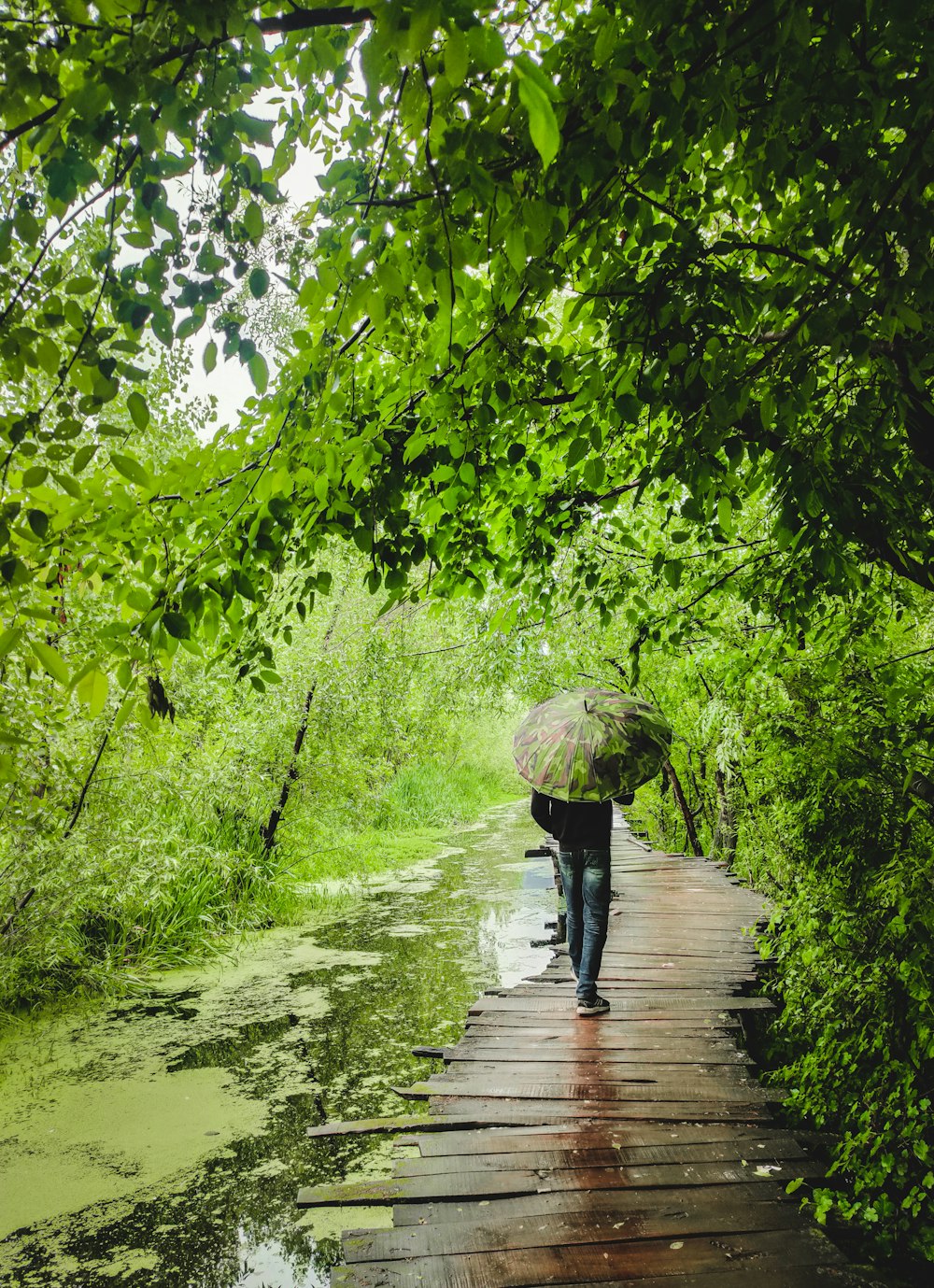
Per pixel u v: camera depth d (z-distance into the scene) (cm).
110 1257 377
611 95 167
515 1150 364
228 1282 358
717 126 202
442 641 1257
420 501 322
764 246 224
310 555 300
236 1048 620
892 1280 312
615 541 430
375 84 141
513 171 195
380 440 271
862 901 414
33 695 511
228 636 269
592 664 1120
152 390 424
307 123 230
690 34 178
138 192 172
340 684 1133
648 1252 294
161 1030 661
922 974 372
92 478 211
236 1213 409
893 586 400
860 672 445
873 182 194
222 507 250
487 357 261
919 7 155
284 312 241
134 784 780
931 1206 330
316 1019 680
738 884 927
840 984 411
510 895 1173
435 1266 288
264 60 180
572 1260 289
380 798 1349
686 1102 405
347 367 242
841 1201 328
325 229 210
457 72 127
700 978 593
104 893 741
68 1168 451
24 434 177
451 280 181
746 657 486
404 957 858
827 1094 406
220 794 998
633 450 370
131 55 141
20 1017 691
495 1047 476
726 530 274
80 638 496
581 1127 383
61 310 174
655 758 484
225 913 966
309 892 1166
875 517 276
